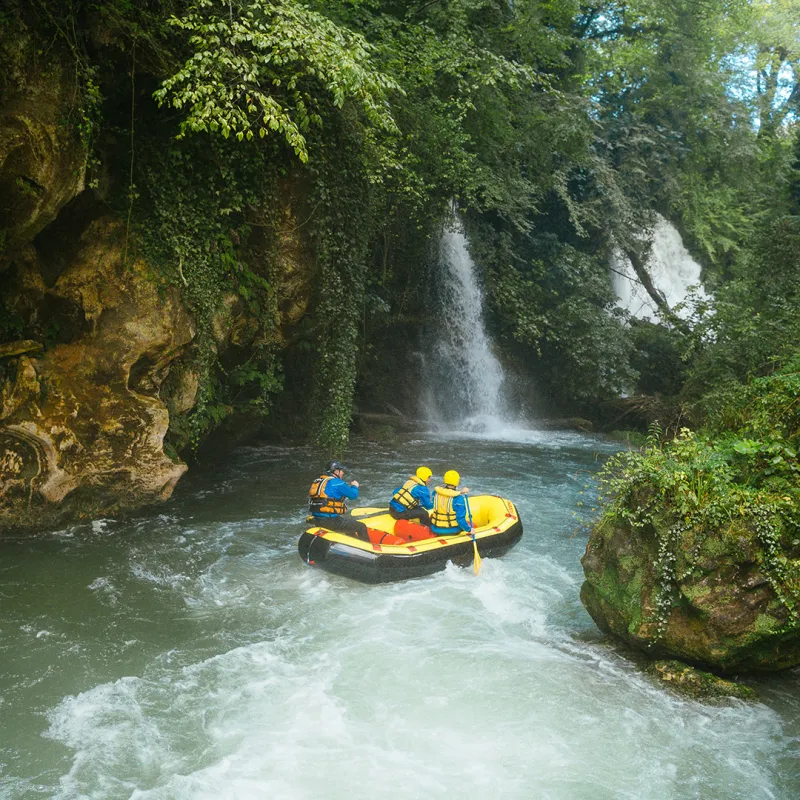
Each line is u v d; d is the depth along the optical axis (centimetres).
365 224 1003
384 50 1014
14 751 421
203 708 474
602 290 1900
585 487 1129
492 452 1432
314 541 709
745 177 2114
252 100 807
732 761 429
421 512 757
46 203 673
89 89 670
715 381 1281
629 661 546
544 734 453
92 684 498
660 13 1977
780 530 486
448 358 1752
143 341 795
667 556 498
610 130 2050
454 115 1265
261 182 865
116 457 800
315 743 439
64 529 782
